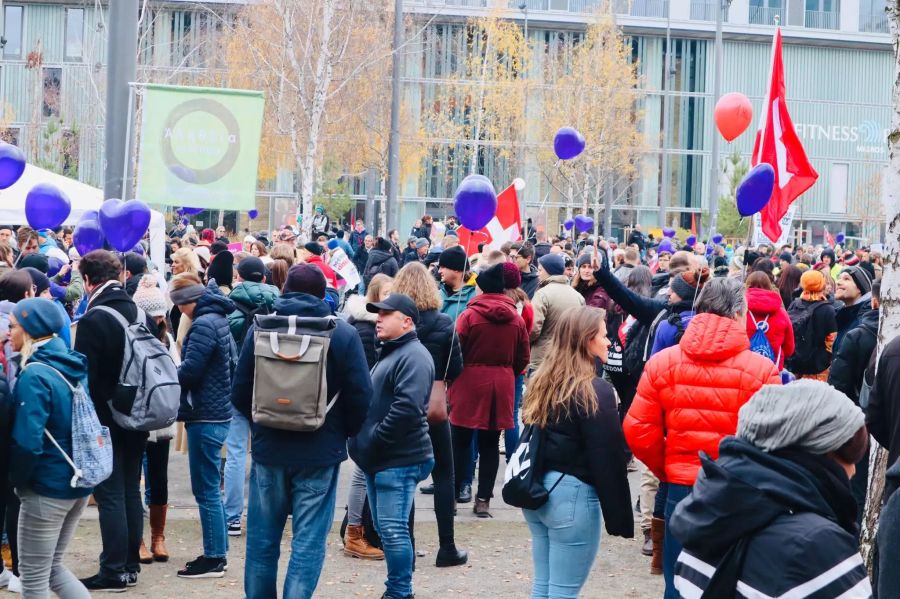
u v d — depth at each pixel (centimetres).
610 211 5469
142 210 810
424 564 768
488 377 870
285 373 562
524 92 5428
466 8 5462
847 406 317
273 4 3531
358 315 824
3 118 5225
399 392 637
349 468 1069
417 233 3303
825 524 304
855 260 1848
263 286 876
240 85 4378
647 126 5994
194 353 707
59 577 578
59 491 558
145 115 988
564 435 544
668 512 566
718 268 1227
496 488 1019
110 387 652
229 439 828
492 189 802
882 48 6128
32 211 1071
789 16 6284
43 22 5388
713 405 548
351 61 3912
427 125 5506
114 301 659
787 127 962
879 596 323
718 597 313
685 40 6028
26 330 566
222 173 998
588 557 548
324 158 5012
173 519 866
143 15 4491
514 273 979
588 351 548
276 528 588
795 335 1024
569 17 5778
